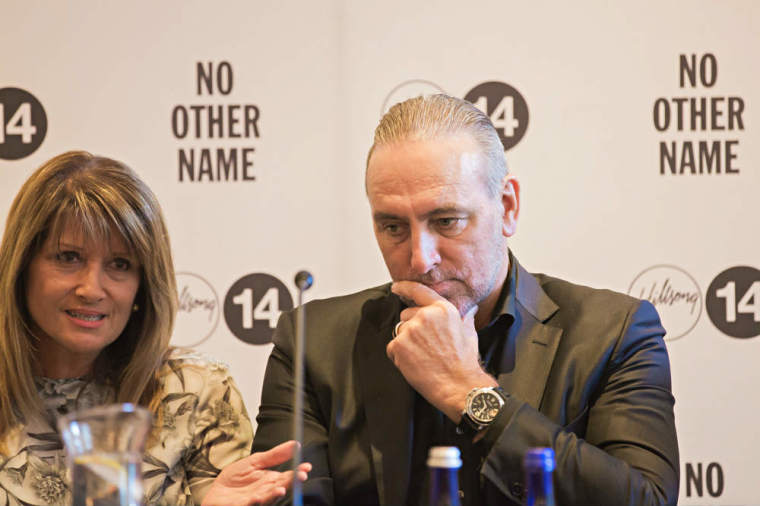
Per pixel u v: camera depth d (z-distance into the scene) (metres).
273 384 4.93
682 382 7.11
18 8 7.23
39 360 4.96
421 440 4.55
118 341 5.11
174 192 7.23
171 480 5.02
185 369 5.20
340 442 4.59
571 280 7.14
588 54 7.18
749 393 7.11
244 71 7.25
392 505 4.39
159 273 4.91
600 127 7.18
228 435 5.15
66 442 2.97
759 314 7.13
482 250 4.29
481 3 7.21
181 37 7.26
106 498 2.89
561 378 4.50
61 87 7.24
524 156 7.17
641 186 7.16
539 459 3.03
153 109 7.25
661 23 7.20
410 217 4.19
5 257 4.73
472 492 4.38
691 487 7.08
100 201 4.68
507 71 7.21
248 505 4.07
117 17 7.25
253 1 7.26
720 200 7.17
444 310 4.27
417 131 4.22
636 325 4.63
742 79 7.20
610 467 4.04
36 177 4.75
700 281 7.14
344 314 5.00
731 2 7.19
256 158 7.23
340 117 7.23
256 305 7.21
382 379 4.66
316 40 7.25
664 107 7.18
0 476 4.74
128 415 2.94
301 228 7.22
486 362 4.66
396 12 7.23
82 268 4.71
